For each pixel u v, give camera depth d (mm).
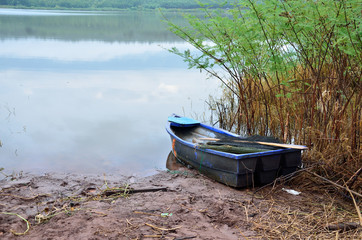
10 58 18062
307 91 6766
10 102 11133
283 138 6676
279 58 6516
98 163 6973
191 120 8117
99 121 9719
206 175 6340
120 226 4352
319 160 6031
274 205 5137
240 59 7207
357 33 5605
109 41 25438
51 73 15258
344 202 5270
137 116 10234
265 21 6348
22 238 4145
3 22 36625
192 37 7348
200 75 15141
